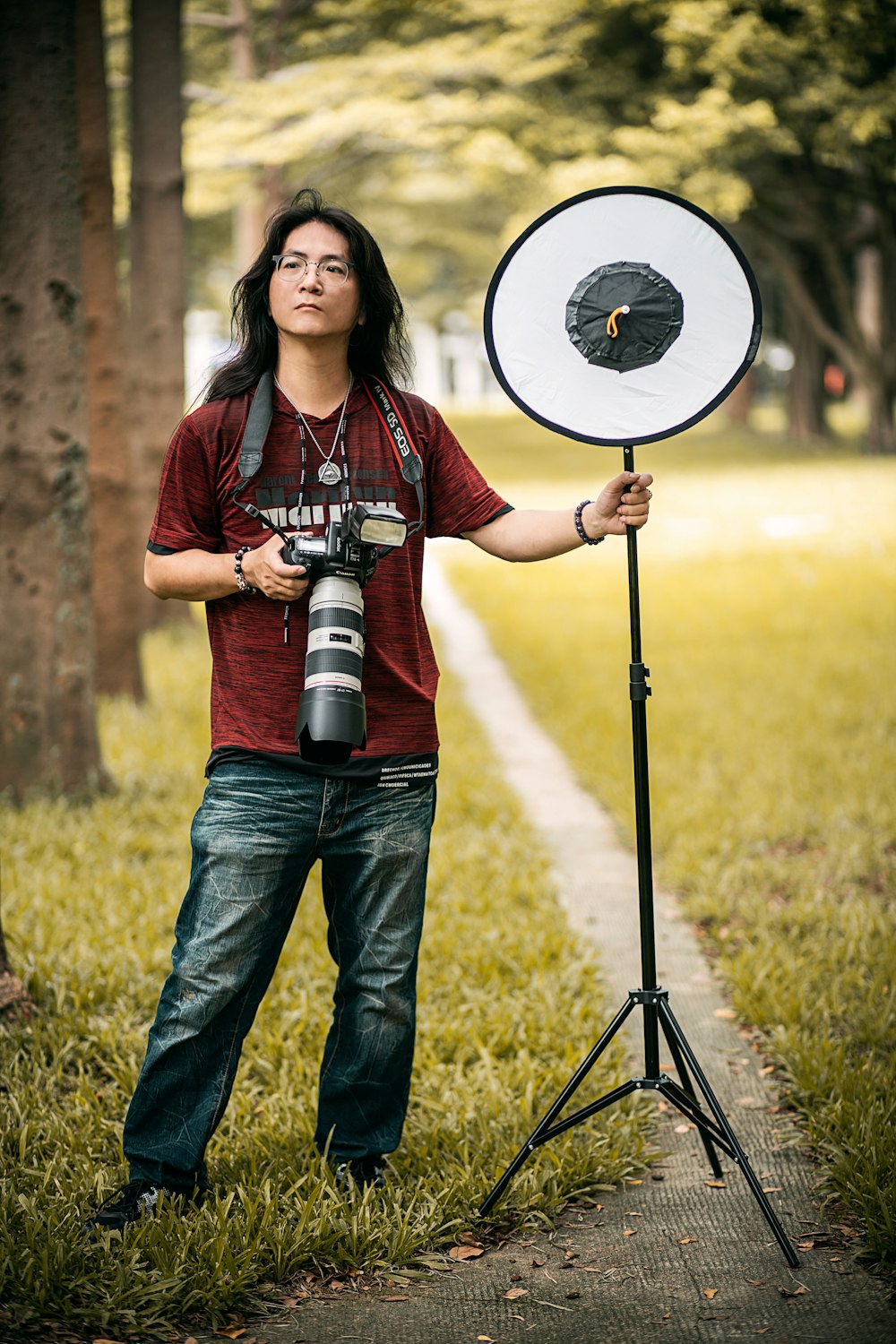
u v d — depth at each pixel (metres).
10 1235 3.40
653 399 3.70
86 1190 3.71
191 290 46.97
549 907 6.48
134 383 13.76
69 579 8.04
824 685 11.50
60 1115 4.21
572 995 5.40
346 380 3.65
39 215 7.58
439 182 41.75
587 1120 4.34
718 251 3.68
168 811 7.97
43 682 8.01
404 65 24.42
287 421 3.57
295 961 5.64
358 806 3.57
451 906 6.39
